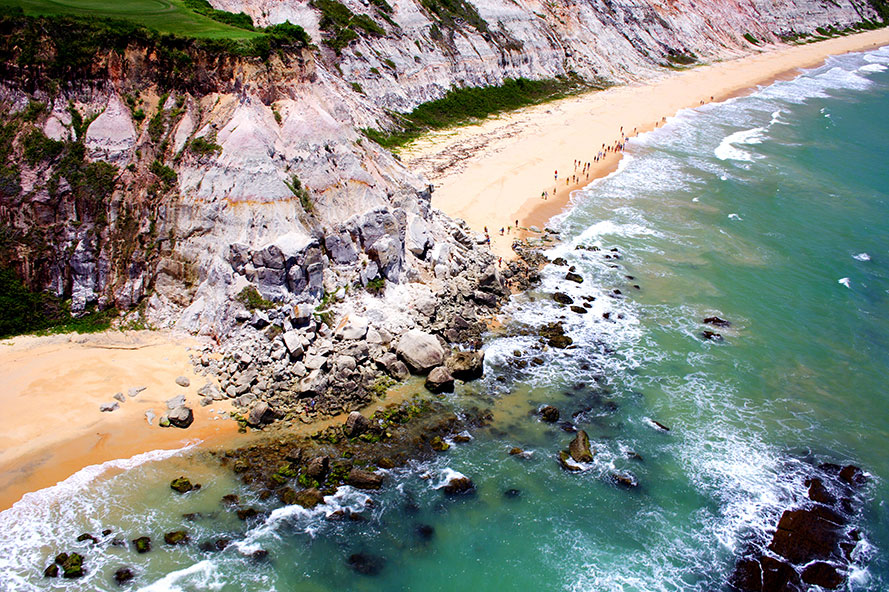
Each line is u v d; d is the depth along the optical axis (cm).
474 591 2497
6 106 3678
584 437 3206
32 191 3575
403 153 6481
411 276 4166
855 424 3438
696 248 5194
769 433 3350
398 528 2731
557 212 5653
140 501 2725
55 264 3581
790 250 5209
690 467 3119
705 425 3384
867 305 4506
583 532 2766
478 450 3145
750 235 5434
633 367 3797
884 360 3956
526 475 3027
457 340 3875
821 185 6506
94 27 3809
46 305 3556
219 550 2566
